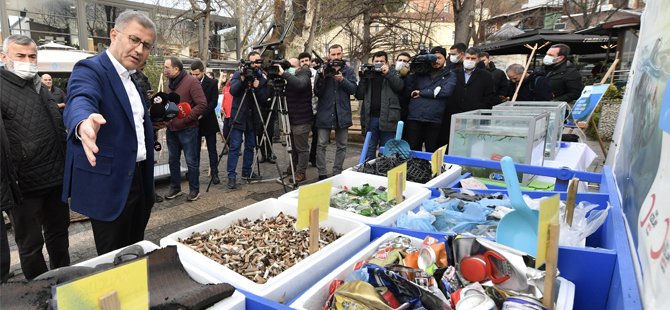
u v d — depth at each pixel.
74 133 1.41
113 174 1.71
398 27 13.74
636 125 1.26
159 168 4.91
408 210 1.62
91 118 1.30
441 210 1.54
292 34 8.10
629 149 1.33
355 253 1.31
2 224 1.95
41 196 2.16
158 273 0.99
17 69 2.05
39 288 0.88
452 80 4.00
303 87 4.37
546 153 2.99
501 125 2.47
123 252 1.08
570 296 0.98
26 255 2.16
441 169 2.22
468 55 4.14
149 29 1.72
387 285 0.98
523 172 2.17
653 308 0.69
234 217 1.53
